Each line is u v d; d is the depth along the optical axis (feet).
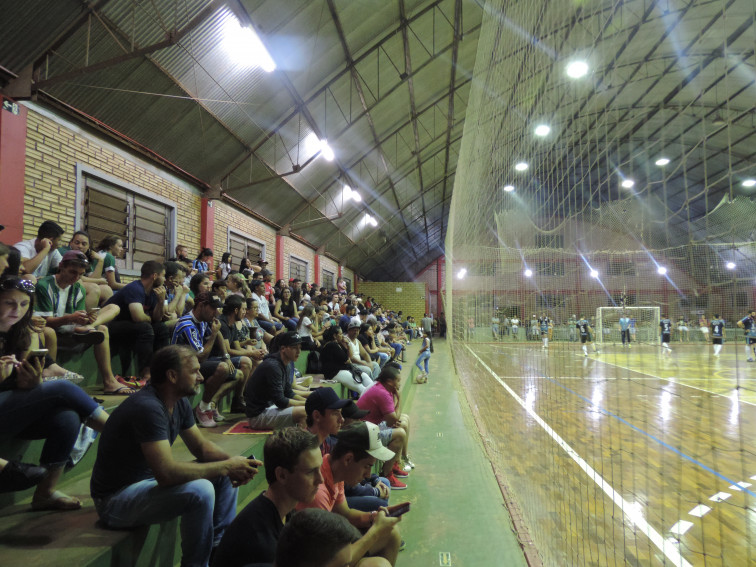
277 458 5.50
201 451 7.50
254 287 22.12
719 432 16.34
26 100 18.89
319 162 44.50
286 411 11.38
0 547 5.84
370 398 12.73
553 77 7.86
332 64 33.83
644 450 14.40
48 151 19.94
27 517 6.77
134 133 25.20
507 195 12.26
